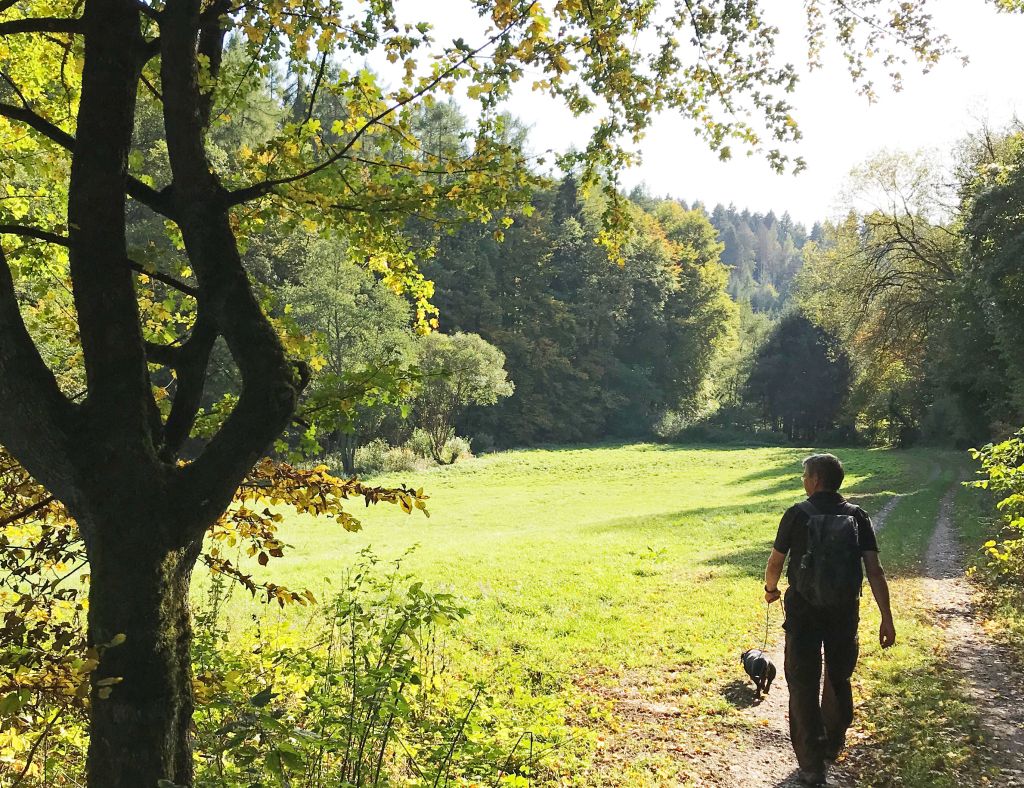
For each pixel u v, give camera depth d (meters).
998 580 10.95
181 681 2.88
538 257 83.88
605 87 5.26
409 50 4.31
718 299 95.56
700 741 5.80
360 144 4.17
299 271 47.31
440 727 4.31
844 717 4.80
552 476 48.19
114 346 2.96
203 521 2.96
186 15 3.32
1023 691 6.27
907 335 43.84
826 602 4.69
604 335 87.88
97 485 2.80
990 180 28.05
